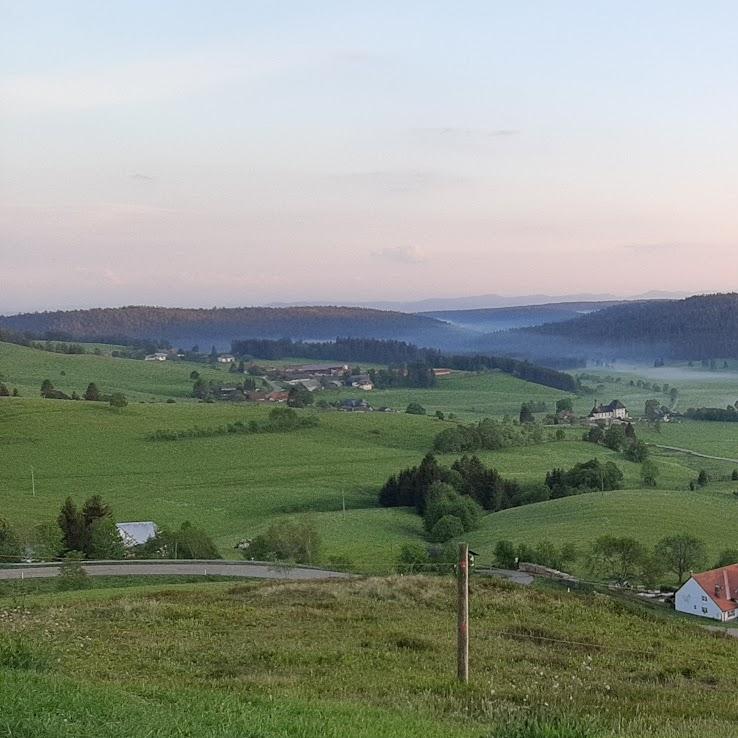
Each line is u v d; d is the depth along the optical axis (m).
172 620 35.66
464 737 16.30
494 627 38.03
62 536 83.88
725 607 74.88
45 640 28.52
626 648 35.81
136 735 13.51
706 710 23.08
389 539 110.81
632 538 95.62
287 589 46.75
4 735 12.39
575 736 15.49
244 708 17.39
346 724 16.72
